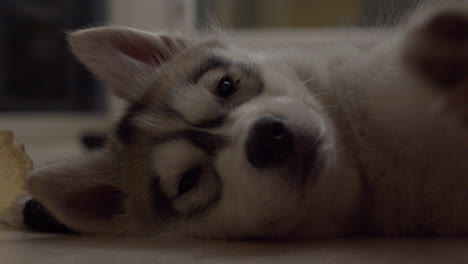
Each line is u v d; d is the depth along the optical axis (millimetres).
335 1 821
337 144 366
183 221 385
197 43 445
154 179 391
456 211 354
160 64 442
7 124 1094
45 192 387
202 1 837
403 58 284
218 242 363
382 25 426
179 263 310
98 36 428
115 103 770
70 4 1109
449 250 320
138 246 353
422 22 278
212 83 393
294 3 839
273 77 390
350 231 374
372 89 364
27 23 1114
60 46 1135
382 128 357
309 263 304
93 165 413
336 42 432
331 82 394
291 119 345
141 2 791
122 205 410
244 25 846
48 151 891
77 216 399
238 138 354
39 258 322
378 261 303
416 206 360
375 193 368
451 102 271
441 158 343
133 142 407
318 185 349
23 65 1125
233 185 356
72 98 1156
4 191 431
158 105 404
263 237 367
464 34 268
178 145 378
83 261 315
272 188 341
